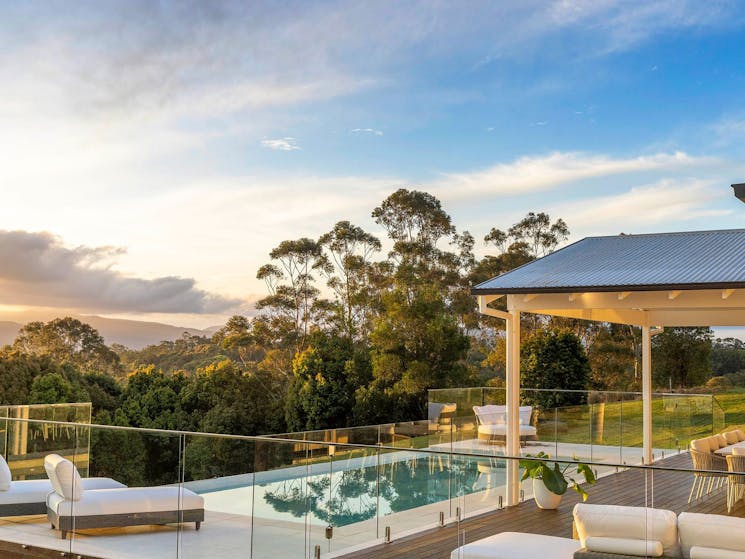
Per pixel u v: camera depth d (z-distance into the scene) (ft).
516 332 38.65
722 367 112.88
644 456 48.73
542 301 37.76
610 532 20.86
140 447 28.07
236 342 129.18
